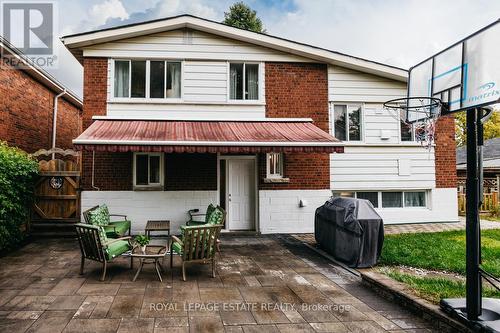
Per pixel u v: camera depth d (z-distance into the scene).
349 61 15.02
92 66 13.98
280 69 15.02
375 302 6.92
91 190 13.58
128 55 14.15
